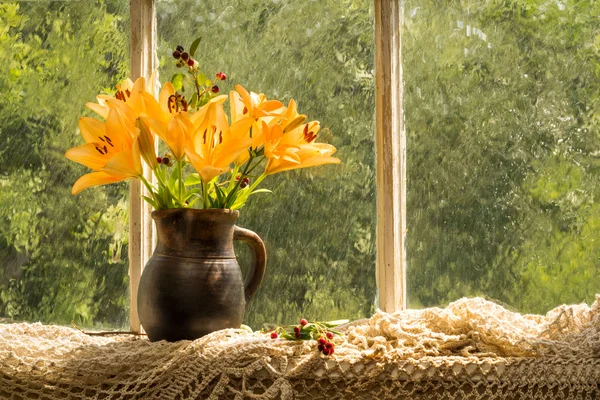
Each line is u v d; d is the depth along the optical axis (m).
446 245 2.59
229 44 2.62
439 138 2.60
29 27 2.62
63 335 2.41
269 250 2.60
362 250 2.60
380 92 2.59
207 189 2.35
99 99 2.42
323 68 2.62
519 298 2.58
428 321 2.35
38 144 2.62
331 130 2.61
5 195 2.61
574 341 2.26
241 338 2.26
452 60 2.60
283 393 2.19
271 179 2.61
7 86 2.62
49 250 2.61
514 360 2.23
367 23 2.61
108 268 2.60
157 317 2.31
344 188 2.61
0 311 2.60
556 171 2.59
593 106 2.59
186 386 2.23
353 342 2.30
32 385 2.23
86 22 2.62
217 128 2.32
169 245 2.33
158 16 2.62
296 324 2.59
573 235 2.58
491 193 2.59
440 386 2.23
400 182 2.60
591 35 2.59
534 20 2.60
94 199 2.61
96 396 2.21
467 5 2.60
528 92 2.59
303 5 2.62
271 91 2.62
